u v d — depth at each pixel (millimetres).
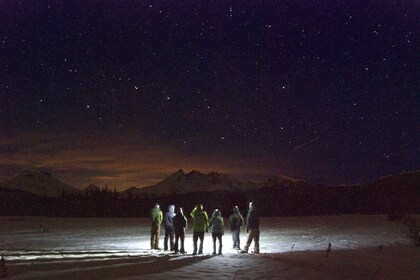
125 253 16047
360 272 11367
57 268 10492
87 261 12094
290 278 10359
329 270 11641
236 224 19156
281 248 19672
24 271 9695
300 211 54781
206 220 16641
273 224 35531
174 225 17297
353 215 47656
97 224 36562
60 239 23062
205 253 17312
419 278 10500
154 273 10406
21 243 20578
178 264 12211
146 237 25188
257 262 12961
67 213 56469
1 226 32688
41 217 48125
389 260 13688
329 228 30625
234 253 17281
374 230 28000
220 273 10781
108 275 9734
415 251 15969
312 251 16984
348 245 19578
